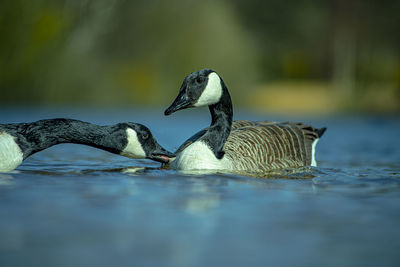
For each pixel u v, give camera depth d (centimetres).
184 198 802
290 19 5559
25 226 637
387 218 692
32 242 580
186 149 1158
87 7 4181
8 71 3869
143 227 641
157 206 746
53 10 4066
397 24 5319
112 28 4219
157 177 1009
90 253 549
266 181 981
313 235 618
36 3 3988
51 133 1102
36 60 3947
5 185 890
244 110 3716
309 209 740
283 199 807
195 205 757
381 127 2489
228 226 650
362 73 5303
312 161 1318
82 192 838
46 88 3938
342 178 1034
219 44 4291
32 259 529
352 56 5378
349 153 1550
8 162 1057
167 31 4225
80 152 1497
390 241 597
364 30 5397
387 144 1789
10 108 3262
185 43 4212
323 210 734
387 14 5319
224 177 1016
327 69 5872
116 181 953
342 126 2553
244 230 635
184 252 557
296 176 1061
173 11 4266
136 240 592
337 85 5262
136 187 891
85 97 4006
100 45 4197
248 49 4688
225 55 4291
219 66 4247
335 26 5478
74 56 4091
